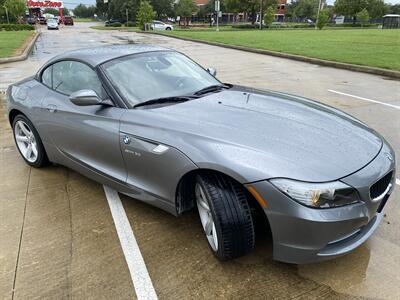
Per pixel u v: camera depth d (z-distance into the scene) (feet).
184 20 230.48
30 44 71.72
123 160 10.18
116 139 10.08
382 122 19.47
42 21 241.76
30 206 11.55
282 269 8.57
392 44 62.08
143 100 10.56
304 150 7.92
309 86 29.86
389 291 7.87
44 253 9.31
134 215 10.94
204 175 8.30
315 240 7.30
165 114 9.65
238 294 7.89
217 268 8.65
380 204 8.42
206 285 8.16
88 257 9.14
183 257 9.06
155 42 82.02
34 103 13.03
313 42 69.46
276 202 7.32
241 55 54.44
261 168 7.50
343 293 7.85
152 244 9.59
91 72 11.37
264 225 8.67
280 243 7.61
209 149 8.17
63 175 13.71
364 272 8.42
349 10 241.14
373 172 7.80
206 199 8.26
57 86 12.76
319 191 7.13
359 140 8.78
